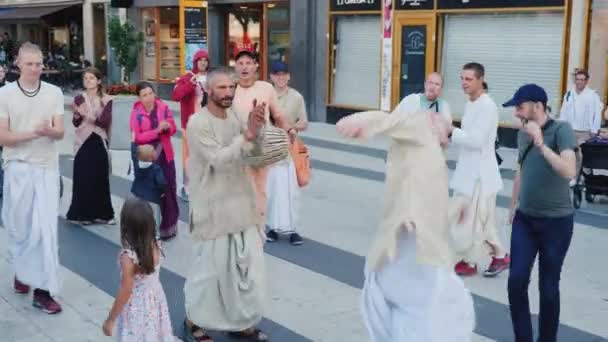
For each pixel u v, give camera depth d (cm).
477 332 561
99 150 862
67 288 655
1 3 3559
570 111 1134
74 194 867
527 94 483
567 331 566
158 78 2508
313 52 1898
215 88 494
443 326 406
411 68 1661
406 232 406
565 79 1380
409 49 1659
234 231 510
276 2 2120
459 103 1596
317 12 1873
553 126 484
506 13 1468
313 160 1301
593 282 677
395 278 412
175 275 689
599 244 800
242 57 677
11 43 3409
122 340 452
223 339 543
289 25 2089
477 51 1540
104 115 857
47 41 3356
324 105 1895
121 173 1161
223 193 505
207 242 511
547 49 1412
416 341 409
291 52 1939
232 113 518
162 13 2497
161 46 2508
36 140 586
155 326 454
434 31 1595
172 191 805
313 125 1833
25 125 582
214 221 505
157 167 779
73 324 573
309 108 1920
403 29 1664
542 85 1429
